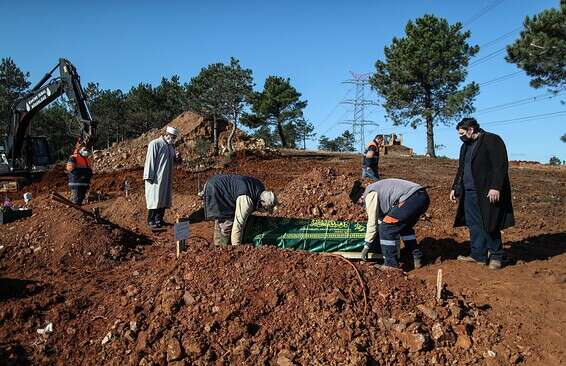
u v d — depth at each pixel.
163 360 4.20
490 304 5.14
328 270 4.95
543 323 4.83
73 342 4.55
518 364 4.35
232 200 6.18
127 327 4.54
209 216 6.30
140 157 24.22
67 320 4.81
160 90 48.34
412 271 6.23
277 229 6.59
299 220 6.67
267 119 45.91
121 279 5.83
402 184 6.05
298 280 4.82
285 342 4.34
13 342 4.51
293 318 4.52
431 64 33.91
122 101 48.81
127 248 7.15
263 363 4.17
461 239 7.55
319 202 8.44
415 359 4.30
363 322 4.51
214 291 4.77
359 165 21.55
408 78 34.88
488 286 5.59
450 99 33.16
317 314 4.53
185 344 4.25
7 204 9.30
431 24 34.38
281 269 4.93
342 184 8.89
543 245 7.25
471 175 6.24
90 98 48.78
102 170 22.62
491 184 5.96
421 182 15.12
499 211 6.03
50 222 7.37
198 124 26.66
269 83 45.12
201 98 26.97
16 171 19.14
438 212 9.30
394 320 4.54
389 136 43.53
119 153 25.33
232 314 4.50
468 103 33.03
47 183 18.80
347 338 4.35
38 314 4.91
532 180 16.25
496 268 6.14
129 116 46.66
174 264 5.31
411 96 35.91
